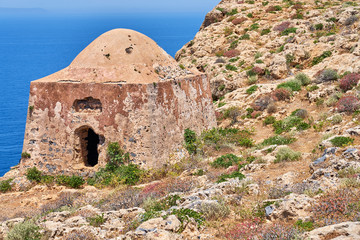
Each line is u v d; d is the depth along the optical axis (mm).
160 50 27938
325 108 28125
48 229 12758
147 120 22203
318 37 42562
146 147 22172
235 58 46000
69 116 23719
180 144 25078
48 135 24234
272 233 9648
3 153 115812
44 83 24250
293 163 18422
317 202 11523
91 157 25750
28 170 24203
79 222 13258
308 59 39094
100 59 24484
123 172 21844
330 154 16891
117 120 22828
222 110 34844
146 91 22234
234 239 10328
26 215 17750
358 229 8547
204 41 55031
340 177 13977
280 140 23891
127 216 13438
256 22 56062
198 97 28125
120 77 23453
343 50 36938
